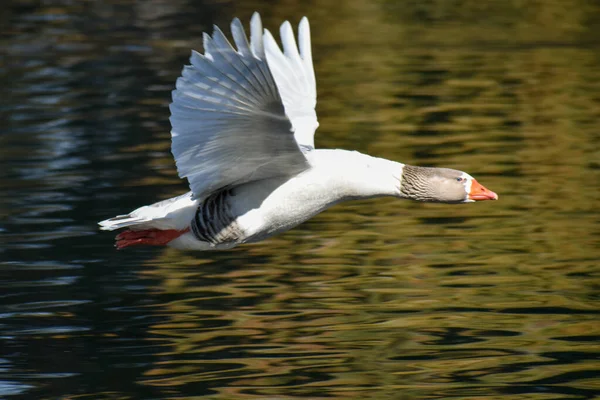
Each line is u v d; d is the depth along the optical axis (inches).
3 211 618.2
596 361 403.5
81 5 1517.0
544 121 856.3
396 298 476.7
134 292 489.1
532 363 403.5
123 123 851.4
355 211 630.5
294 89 410.0
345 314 458.0
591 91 970.7
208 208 366.0
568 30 1327.5
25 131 826.2
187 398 377.4
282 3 1518.2
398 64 1112.8
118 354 418.3
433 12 1477.6
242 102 317.1
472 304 467.8
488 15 1453.0
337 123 852.6
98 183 676.7
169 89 985.5
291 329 441.4
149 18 1401.3
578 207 618.2
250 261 535.2
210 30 1299.2
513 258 530.3
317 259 536.1
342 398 374.6
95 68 1091.9
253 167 351.3
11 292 490.9
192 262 535.8
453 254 539.8
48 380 396.5
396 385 385.1
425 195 379.9
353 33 1310.3
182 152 333.7
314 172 362.9
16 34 1302.9
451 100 940.6
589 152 751.1
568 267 514.6
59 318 458.9
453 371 396.2
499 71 1072.2
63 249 551.8
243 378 393.4
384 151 754.8
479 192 379.9
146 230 376.5
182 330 443.5
